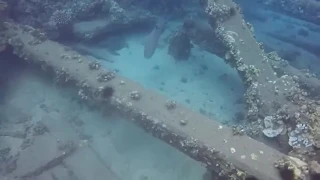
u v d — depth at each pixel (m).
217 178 6.54
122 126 9.19
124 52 12.45
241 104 9.99
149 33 13.57
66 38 12.47
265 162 5.49
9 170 7.74
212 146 5.94
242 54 8.69
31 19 12.50
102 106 8.34
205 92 10.61
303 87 9.41
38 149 8.28
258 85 7.96
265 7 16.44
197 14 14.58
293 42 13.77
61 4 13.29
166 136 6.64
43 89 10.59
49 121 9.29
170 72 11.52
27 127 9.05
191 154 6.29
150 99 7.36
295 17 15.61
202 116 6.79
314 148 5.90
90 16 12.87
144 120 6.95
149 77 11.20
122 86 7.87
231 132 6.28
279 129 6.82
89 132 8.98
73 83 8.61
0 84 10.66
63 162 8.02
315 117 6.39
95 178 7.65
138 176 7.78
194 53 12.62
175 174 7.85
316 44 13.58
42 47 9.76
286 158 5.41
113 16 12.70
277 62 9.87
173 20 14.80
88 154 8.23
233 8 9.81
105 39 12.93
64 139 8.64
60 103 10.03
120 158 8.22
